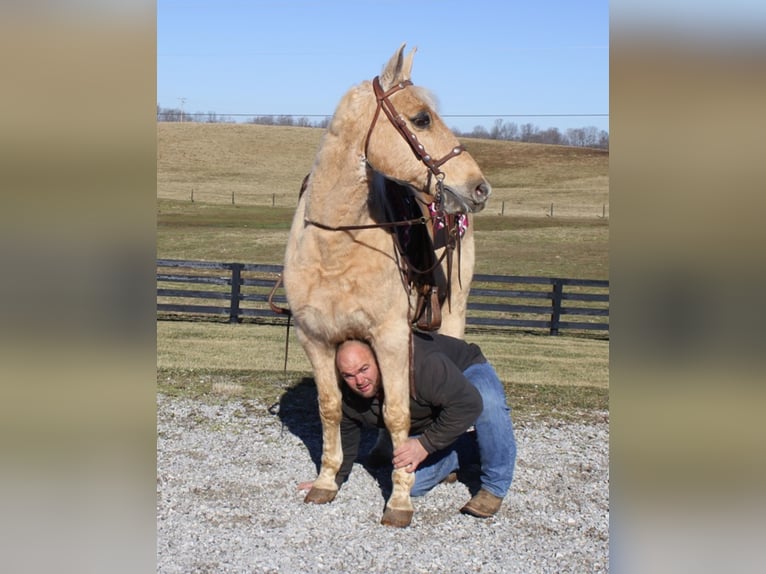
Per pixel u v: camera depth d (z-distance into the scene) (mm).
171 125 64938
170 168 52781
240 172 53031
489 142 66312
